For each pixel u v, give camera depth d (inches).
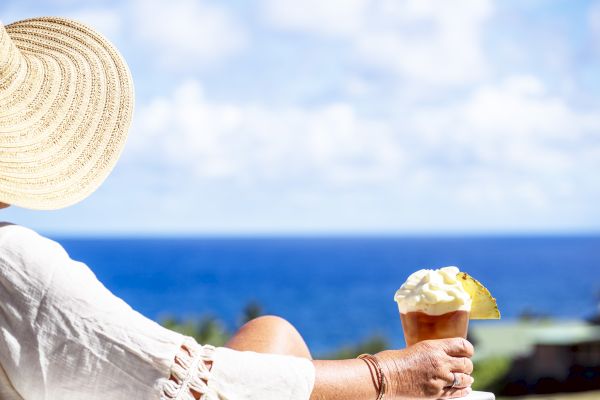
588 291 3503.9
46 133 76.0
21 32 86.4
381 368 69.5
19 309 61.3
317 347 2345.0
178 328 688.4
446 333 79.3
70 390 61.2
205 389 62.4
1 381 61.5
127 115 80.9
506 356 1044.5
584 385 1012.5
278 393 64.6
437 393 71.7
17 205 69.2
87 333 61.3
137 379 61.7
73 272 63.1
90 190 76.4
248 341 82.5
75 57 82.3
